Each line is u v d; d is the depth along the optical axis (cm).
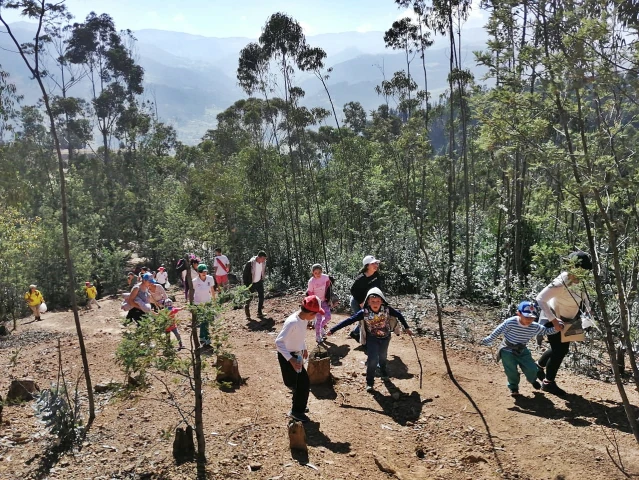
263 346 984
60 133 5350
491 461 527
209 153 3994
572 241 774
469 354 881
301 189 2467
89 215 3688
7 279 1942
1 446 537
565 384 723
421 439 581
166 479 474
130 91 6512
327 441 568
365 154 2347
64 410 554
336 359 875
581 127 446
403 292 1575
